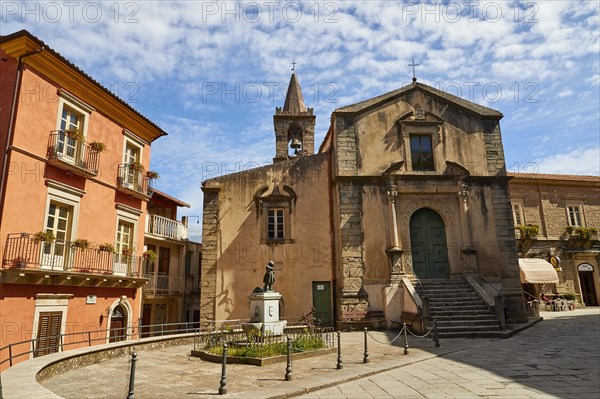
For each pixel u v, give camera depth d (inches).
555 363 384.8
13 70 508.4
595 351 436.5
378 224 754.8
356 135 799.1
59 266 530.6
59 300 531.8
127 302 671.8
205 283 774.5
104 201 634.8
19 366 317.1
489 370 364.2
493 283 743.1
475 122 828.6
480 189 785.6
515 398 276.7
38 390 230.4
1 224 462.3
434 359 424.5
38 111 521.3
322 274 781.9
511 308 727.1
